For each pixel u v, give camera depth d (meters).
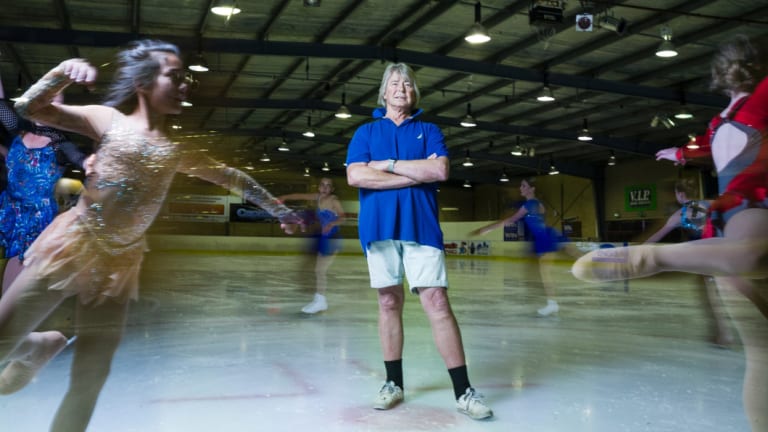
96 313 1.58
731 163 1.61
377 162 2.48
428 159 2.52
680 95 13.37
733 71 1.69
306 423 2.23
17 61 12.31
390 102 2.67
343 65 13.52
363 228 2.56
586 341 4.07
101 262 1.57
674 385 2.85
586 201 25.36
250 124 21.09
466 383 2.40
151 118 1.64
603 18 9.12
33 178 2.63
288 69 13.89
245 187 1.98
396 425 2.22
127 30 10.78
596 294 7.82
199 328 4.50
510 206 5.82
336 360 3.38
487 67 12.08
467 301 6.80
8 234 2.65
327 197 5.53
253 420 2.25
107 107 1.61
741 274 1.38
